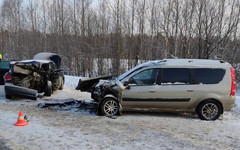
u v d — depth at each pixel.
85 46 24.97
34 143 3.96
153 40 22.88
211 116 5.88
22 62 8.62
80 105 6.96
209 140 4.42
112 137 4.40
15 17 36.88
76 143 4.02
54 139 4.18
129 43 23.66
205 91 5.81
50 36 30.44
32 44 32.41
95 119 5.69
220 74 5.88
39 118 5.64
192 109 5.94
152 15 22.91
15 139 4.13
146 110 6.02
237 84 20.42
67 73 26.50
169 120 5.77
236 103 7.66
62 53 27.22
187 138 4.49
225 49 20.61
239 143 4.30
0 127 4.82
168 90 5.84
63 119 5.62
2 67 11.84
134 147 3.93
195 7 20.12
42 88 9.12
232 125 5.48
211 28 19.89
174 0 21.17
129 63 23.44
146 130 4.91
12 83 7.83
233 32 20.56
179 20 20.92
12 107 6.84
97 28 24.62
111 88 6.07
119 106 6.00
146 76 6.07
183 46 21.09
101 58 23.75
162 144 4.12
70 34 27.53
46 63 9.45
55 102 7.14
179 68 5.95
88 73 24.89
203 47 20.70
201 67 5.93
